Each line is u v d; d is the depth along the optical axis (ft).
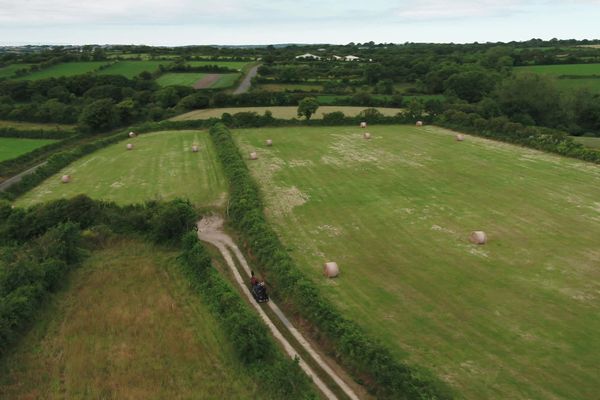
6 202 108.58
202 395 56.70
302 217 109.60
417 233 98.32
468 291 75.51
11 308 69.56
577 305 70.44
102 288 83.46
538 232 96.37
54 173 153.69
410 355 60.29
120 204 121.80
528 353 59.88
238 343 63.21
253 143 188.65
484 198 116.67
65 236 92.02
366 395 55.88
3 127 224.94
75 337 69.26
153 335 69.31
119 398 56.85
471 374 56.34
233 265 91.50
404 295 75.20
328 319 66.59
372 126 219.20
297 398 54.44
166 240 100.12
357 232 100.27
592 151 146.41
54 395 57.72
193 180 140.87
